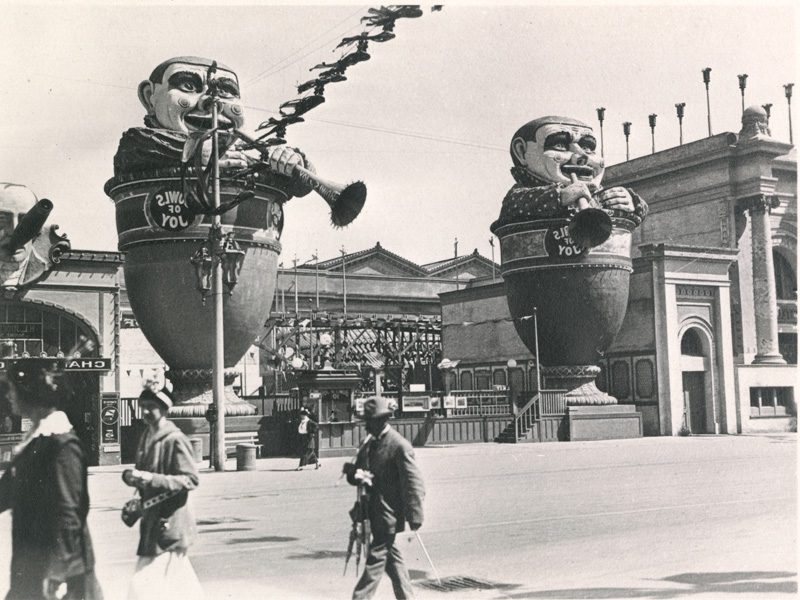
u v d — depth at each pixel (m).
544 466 25.44
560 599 9.02
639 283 44.84
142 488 7.14
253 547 12.39
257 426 33.47
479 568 10.68
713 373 45.19
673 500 16.69
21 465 6.39
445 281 78.75
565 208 41.25
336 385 32.75
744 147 50.88
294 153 32.28
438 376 57.72
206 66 33.25
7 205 28.97
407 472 7.70
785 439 39.78
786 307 54.69
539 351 43.31
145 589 6.96
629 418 42.66
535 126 42.75
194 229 32.22
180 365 33.94
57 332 30.47
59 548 6.27
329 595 9.44
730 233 51.03
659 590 9.30
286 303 70.06
